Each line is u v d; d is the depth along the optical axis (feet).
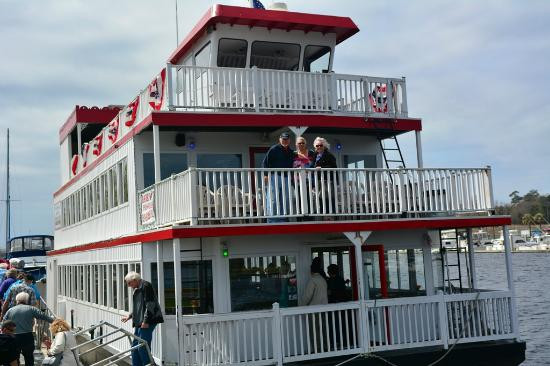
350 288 50.03
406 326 48.16
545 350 86.79
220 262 45.55
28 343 43.55
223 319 40.22
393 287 50.57
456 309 45.62
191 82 48.47
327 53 58.03
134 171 49.70
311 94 50.42
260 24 54.34
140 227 49.06
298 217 44.55
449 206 47.50
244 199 41.70
